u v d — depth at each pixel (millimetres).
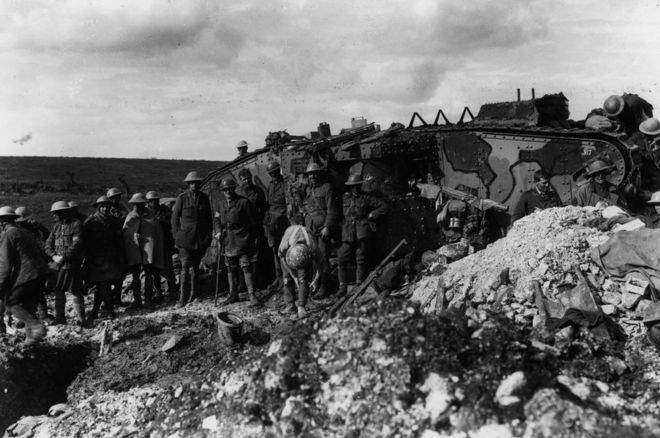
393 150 12875
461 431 5336
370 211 12047
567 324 7438
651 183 11883
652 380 6582
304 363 6266
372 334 6160
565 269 8375
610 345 7262
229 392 6477
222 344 9305
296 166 13242
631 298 7852
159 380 8594
